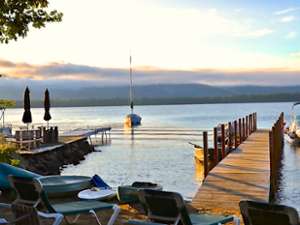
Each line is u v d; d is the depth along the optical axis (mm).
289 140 36312
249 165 18281
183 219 6633
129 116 70562
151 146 39344
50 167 26500
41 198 7637
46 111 33844
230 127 26969
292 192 17828
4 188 12133
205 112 145000
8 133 35281
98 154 35469
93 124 82688
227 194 12688
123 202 10047
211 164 21547
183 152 34312
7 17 11164
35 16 11461
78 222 9148
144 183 10938
